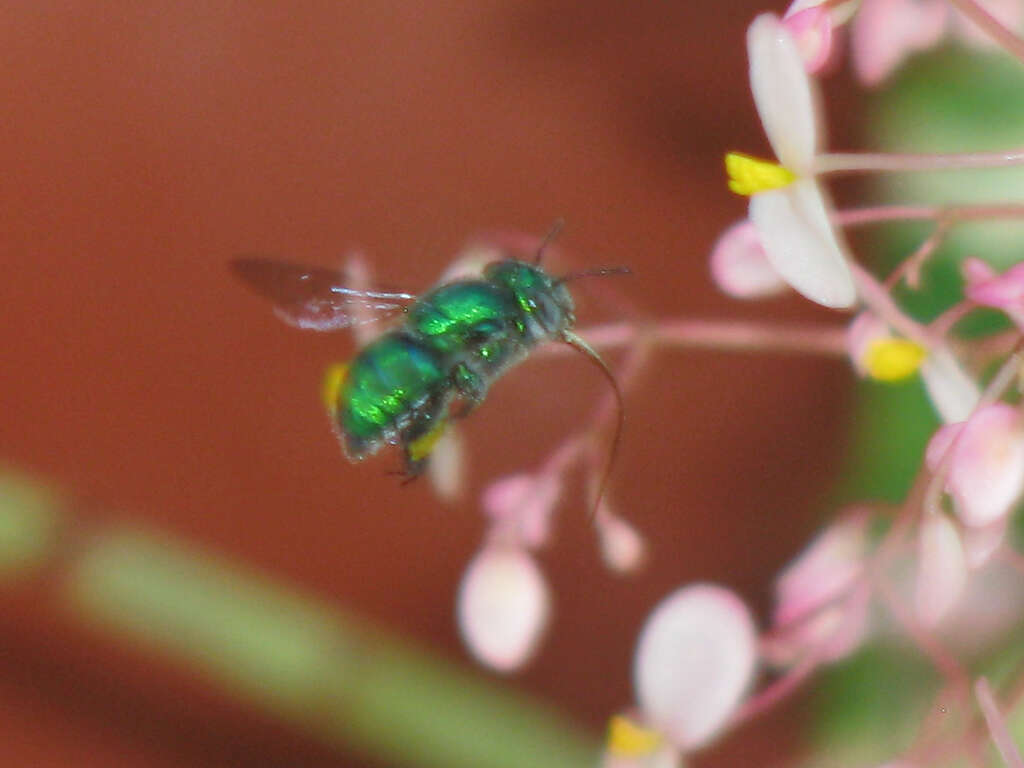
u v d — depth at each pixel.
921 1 0.25
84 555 0.25
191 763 0.28
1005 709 0.22
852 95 0.27
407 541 0.28
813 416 0.28
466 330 0.22
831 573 0.23
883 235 0.25
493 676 0.28
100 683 0.28
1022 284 0.21
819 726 0.25
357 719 0.24
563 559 0.28
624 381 0.23
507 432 0.28
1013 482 0.21
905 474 0.25
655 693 0.22
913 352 0.22
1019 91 0.25
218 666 0.25
